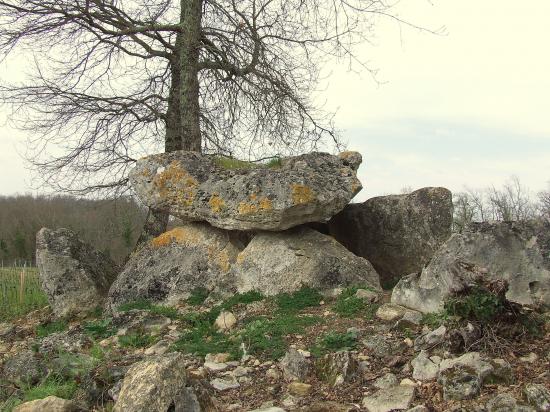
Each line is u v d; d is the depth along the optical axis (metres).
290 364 5.39
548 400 4.05
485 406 4.20
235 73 12.51
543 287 6.09
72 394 5.33
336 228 9.90
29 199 41.38
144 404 4.29
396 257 9.18
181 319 7.64
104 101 11.81
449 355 5.03
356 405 4.62
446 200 9.08
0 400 5.51
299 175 8.41
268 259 8.38
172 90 12.75
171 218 12.86
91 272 9.68
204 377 5.38
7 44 10.77
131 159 12.71
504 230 6.40
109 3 11.09
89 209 14.34
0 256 36.06
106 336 7.43
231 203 8.57
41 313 10.05
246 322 7.20
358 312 6.86
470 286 5.35
